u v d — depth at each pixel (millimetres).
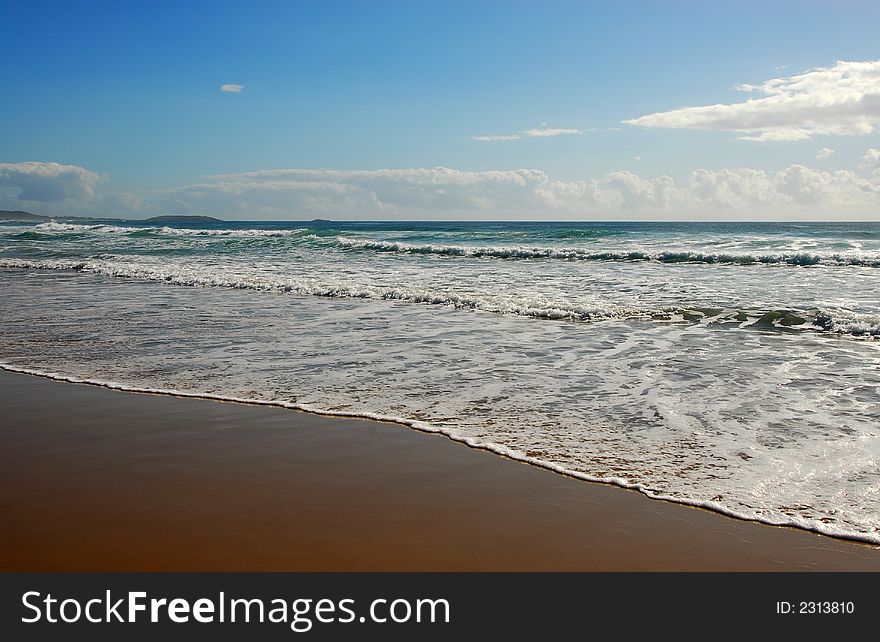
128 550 3816
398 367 7984
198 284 17344
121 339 9867
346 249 27625
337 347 9164
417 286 15312
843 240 24766
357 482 4723
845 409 6121
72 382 7516
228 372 7852
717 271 17297
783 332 9844
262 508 4320
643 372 7629
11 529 4055
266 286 16141
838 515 4102
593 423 5871
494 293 13922
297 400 6699
